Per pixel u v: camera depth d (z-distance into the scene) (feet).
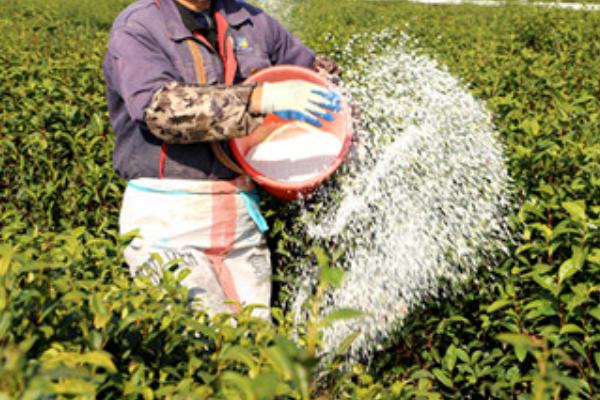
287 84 9.25
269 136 10.83
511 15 41.19
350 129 10.52
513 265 10.43
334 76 11.90
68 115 15.99
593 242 9.09
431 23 39.06
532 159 10.73
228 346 6.41
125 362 6.60
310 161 10.59
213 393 5.98
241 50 10.64
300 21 43.83
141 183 10.36
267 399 4.96
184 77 9.97
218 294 10.24
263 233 11.37
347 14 50.42
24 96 17.46
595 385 8.58
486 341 10.63
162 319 7.00
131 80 9.47
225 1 10.65
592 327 8.60
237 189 10.58
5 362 5.12
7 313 5.49
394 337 10.61
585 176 10.63
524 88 16.88
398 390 7.64
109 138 15.31
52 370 4.80
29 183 16.03
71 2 62.23
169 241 10.34
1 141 15.79
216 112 9.05
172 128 9.19
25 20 46.68
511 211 10.66
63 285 6.55
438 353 10.72
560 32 31.32
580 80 18.34
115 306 6.61
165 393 5.90
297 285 11.07
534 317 9.04
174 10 9.95
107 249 9.05
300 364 4.44
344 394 7.42
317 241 11.57
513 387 9.16
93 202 15.38
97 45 27.17
